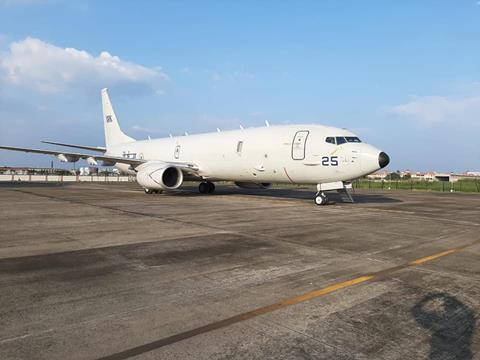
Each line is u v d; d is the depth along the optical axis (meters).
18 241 8.20
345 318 4.19
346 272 6.07
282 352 3.40
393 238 9.24
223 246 7.91
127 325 3.91
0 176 56.75
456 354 3.42
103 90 32.56
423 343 3.63
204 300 4.69
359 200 22.19
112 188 31.94
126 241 8.32
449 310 4.48
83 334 3.69
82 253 7.12
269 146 19.16
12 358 3.21
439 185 48.62
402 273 6.07
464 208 17.81
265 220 12.05
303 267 6.34
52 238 8.58
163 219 11.91
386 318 4.21
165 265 6.33
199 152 22.91
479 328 3.98
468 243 8.73
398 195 29.22
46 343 3.49
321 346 3.53
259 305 4.55
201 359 3.24
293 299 4.77
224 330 3.83
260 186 26.59
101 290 5.02
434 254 7.50
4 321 3.97
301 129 18.56
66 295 4.80
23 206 15.42
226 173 21.83
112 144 31.95
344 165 16.55
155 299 4.71
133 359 3.22
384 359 3.31
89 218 11.95
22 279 5.45
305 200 20.44
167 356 3.28
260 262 6.62
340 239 8.97
